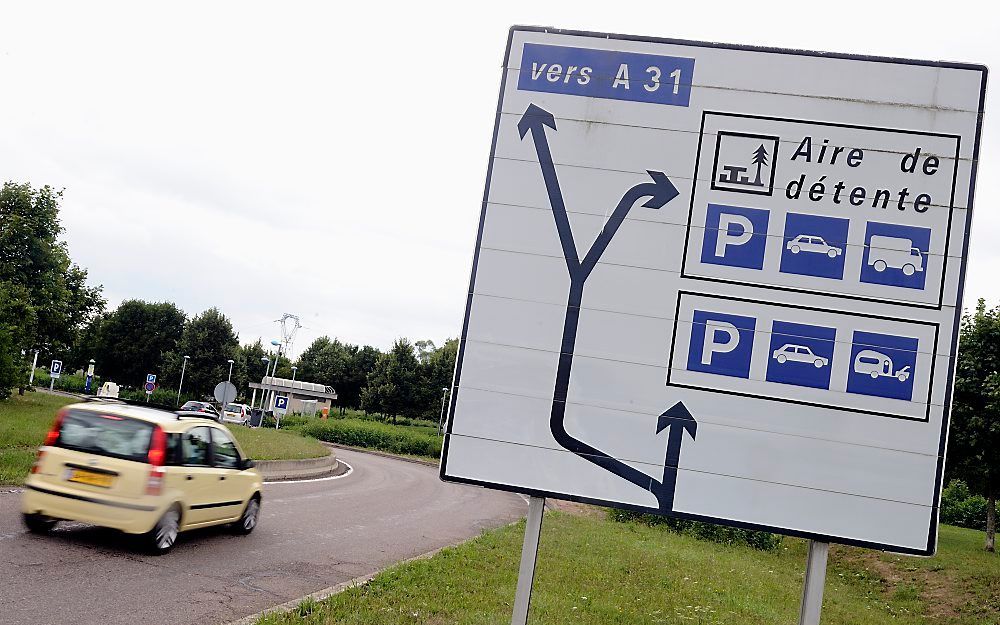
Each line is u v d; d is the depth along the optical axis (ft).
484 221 20.38
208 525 33.50
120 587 24.44
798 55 20.21
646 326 19.77
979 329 66.64
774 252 19.66
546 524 61.00
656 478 19.33
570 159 20.40
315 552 35.29
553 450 19.63
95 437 29.45
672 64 20.48
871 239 19.48
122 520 28.48
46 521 30.22
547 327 19.97
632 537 62.90
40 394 142.10
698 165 20.11
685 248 19.90
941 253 19.26
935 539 18.42
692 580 43.45
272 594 26.32
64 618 20.66
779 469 19.04
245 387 265.34
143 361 266.57
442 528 50.78
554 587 33.76
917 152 19.63
